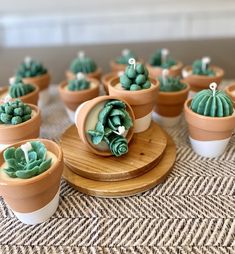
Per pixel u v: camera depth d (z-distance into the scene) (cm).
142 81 32
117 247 24
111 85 34
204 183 29
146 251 23
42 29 88
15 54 70
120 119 29
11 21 86
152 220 26
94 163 30
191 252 23
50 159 25
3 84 57
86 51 70
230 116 29
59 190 28
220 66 59
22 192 23
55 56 68
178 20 85
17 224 26
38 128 33
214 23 84
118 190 27
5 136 30
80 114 29
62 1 83
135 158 30
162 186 29
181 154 33
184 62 62
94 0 82
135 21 85
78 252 23
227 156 33
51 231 25
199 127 31
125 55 53
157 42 72
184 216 26
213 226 25
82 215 26
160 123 39
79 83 40
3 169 25
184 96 37
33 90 40
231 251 23
